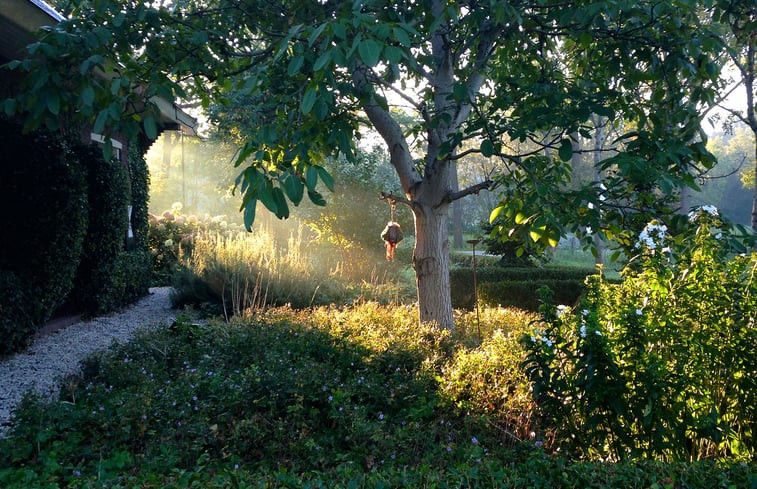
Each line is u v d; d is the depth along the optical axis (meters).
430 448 3.88
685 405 3.48
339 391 4.35
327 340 5.88
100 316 9.09
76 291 8.55
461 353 5.13
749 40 5.47
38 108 3.62
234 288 9.51
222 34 4.88
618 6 4.00
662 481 2.79
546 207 4.47
